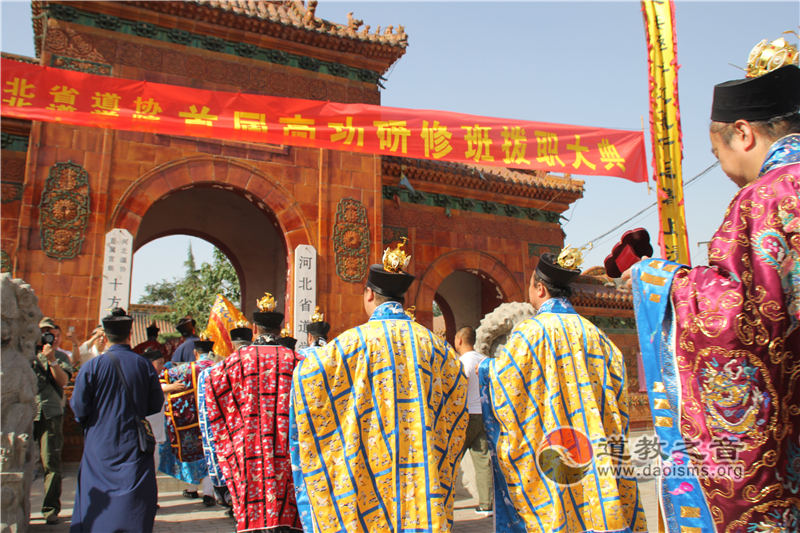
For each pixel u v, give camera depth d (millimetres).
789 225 1521
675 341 1708
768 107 1722
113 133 10961
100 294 10273
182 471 7199
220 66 12109
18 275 9812
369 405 3100
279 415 4598
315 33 12742
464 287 17422
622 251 2418
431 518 2904
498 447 3279
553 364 3271
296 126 8023
